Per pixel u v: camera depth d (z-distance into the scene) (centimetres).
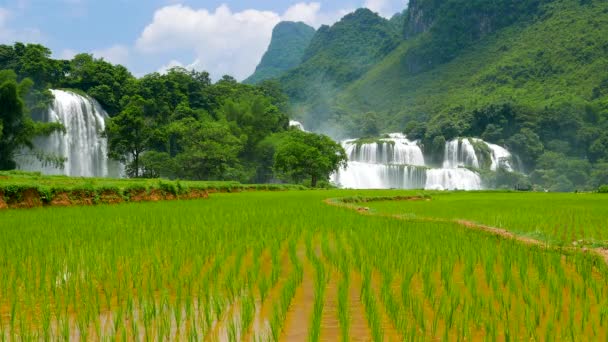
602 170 14300
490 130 16875
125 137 9419
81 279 843
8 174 4041
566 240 1455
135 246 1120
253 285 820
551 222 1992
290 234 1377
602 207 3061
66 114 10156
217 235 1312
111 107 12100
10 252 1040
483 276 918
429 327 630
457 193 6962
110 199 2933
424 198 4934
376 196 4444
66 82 11869
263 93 18900
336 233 1430
